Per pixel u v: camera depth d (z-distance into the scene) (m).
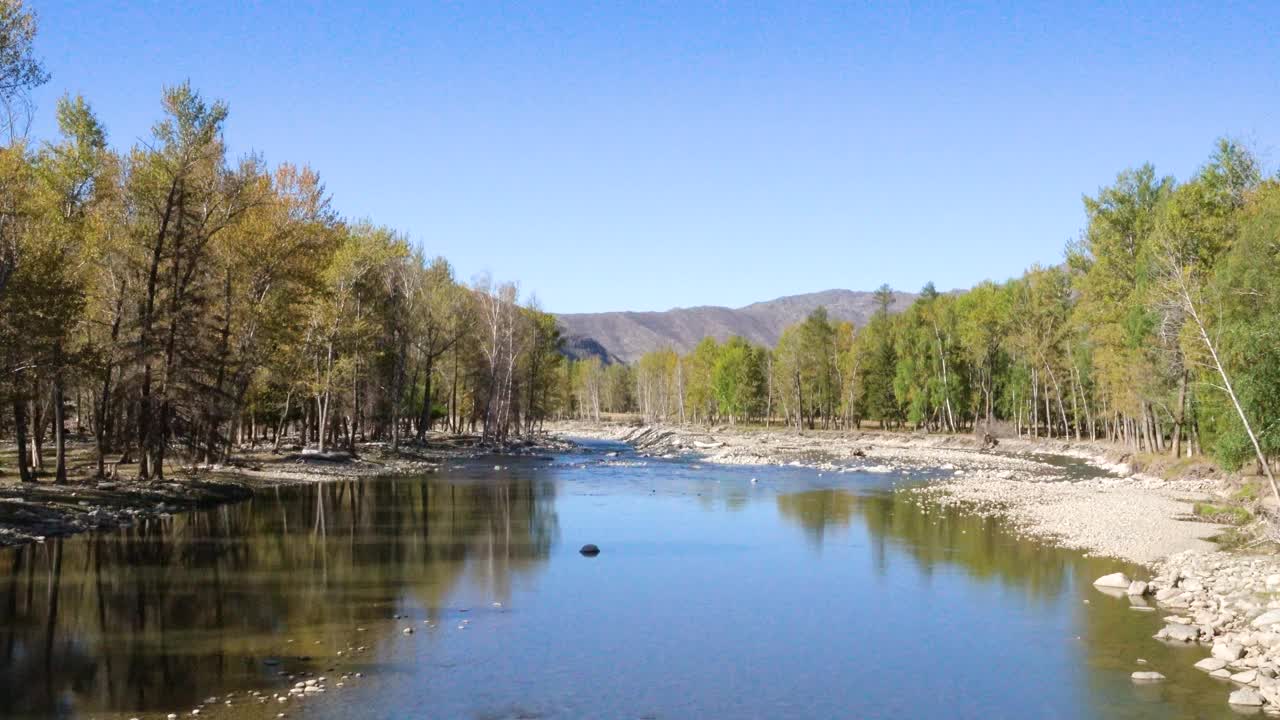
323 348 64.19
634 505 45.72
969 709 16.03
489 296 92.62
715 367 156.25
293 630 20.64
